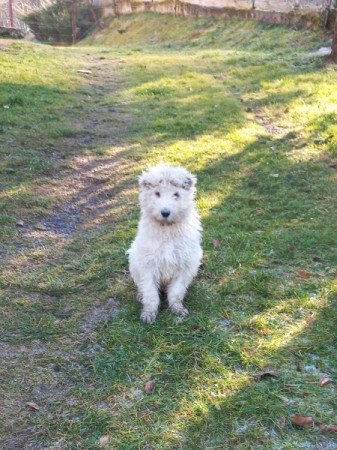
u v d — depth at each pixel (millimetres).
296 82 4422
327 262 1887
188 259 1590
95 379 1334
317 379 1325
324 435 1165
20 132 3154
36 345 1461
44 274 1807
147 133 3312
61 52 6316
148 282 1585
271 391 1275
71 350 1442
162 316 1562
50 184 2553
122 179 2650
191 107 3840
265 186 2516
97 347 1455
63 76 4730
